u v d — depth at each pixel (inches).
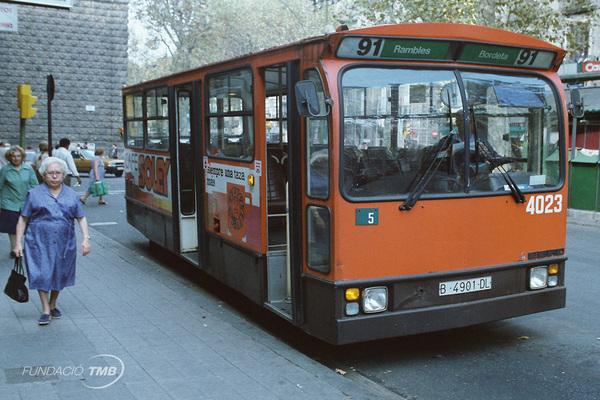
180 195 366.6
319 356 243.4
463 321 226.7
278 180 298.4
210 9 2101.4
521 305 238.8
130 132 466.3
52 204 254.2
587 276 378.3
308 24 1955.0
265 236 259.4
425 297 221.5
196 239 372.2
